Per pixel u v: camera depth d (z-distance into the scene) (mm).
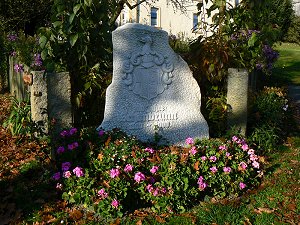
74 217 3865
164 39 4980
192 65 5969
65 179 4168
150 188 3975
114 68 4855
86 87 5402
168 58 5043
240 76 5496
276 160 5488
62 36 5516
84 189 3979
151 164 4242
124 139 4543
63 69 5605
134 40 4859
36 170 4891
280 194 4379
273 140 5812
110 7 6844
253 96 6871
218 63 5602
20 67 7691
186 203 4098
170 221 3865
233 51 5938
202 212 3988
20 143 5852
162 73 5047
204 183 4148
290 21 26078
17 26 15078
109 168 4062
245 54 6055
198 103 5297
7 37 10914
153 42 4941
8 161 5230
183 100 5219
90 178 3984
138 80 4957
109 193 3840
